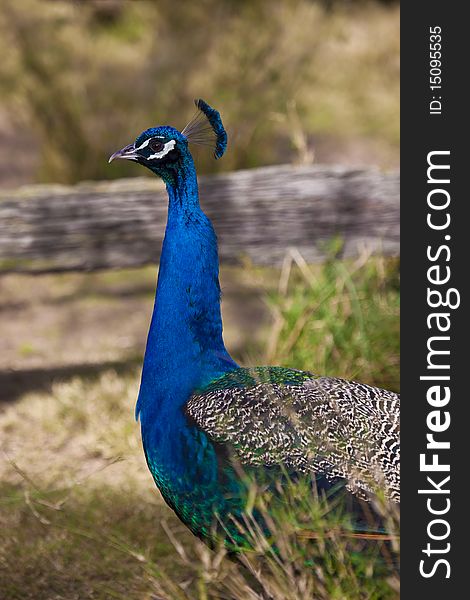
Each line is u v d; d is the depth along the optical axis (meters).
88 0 16.23
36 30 14.37
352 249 9.08
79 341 9.74
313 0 16.36
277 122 12.77
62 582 6.09
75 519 6.60
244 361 8.66
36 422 8.13
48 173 12.36
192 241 5.60
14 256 8.84
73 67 13.61
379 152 14.17
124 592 5.94
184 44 13.53
